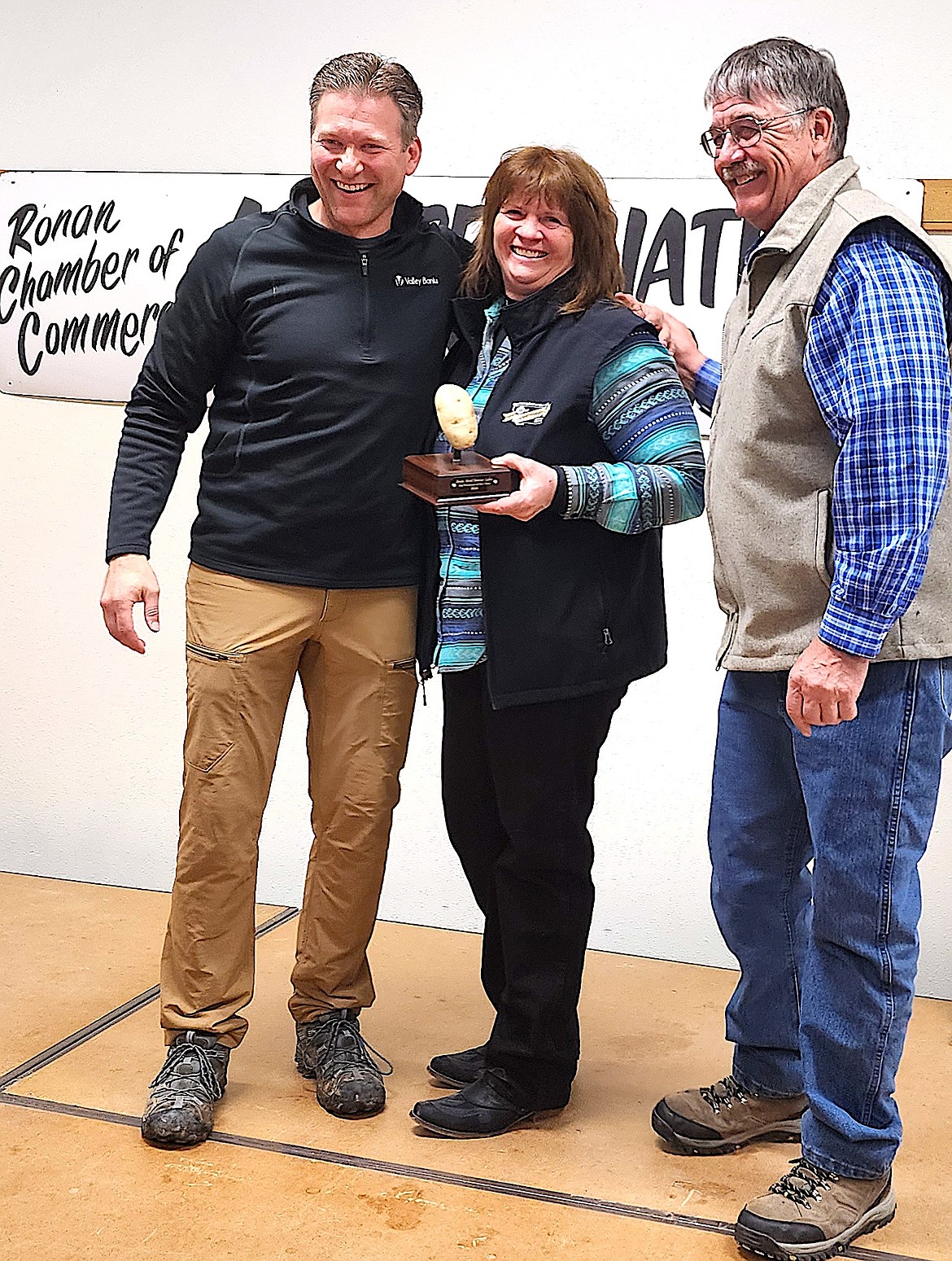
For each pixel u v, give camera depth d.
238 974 2.43
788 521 1.96
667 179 3.05
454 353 2.36
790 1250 1.94
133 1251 1.96
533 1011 2.30
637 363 2.17
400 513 2.36
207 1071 2.37
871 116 2.96
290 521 2.31
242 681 2.34
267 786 2.42
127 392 3.49
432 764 3.40
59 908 3.49
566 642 2.17
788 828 2.19
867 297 1.82
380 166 2.20
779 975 2.26
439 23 3.20
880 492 1.78
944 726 1.93
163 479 2.39
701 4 3.03
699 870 3.23
